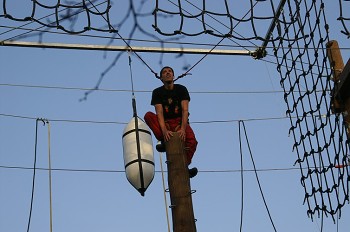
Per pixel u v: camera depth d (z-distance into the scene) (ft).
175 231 16.92
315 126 20.02
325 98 19.72
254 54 22.62
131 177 19.27
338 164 19.35
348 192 19.11
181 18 16.14
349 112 19.33
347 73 18.75
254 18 17.28
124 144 19.90
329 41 20.57
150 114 19.43
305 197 21.01
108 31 16.12
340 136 19.30
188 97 19.67
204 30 16.53
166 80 19.69
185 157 18.08
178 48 21.47
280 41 20.49
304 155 20.79
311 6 18.56
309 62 19.63
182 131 18.49
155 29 15.94
